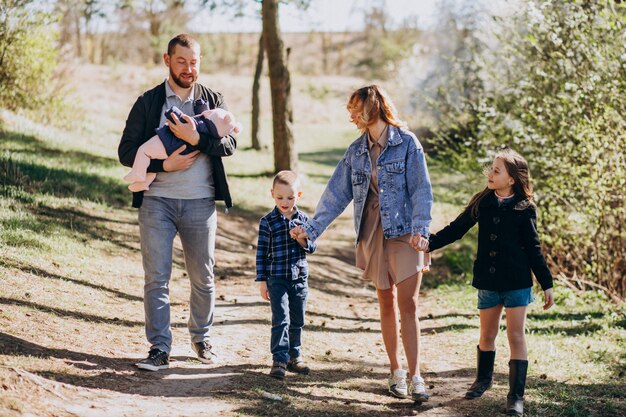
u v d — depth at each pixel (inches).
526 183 190.2
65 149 582.9
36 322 210.5
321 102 1718.8
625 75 318.0
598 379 215.8
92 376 178.2
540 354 242.4
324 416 172.4
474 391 199.0
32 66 638.5
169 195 197.9
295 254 212.7
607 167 330.0
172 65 198.5
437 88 459.2
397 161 189.2
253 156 896.9
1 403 147.3
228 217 557.9
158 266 196.7
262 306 308.3
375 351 257.8
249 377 200.7
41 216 360.5
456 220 199.0
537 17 333.1
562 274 350.0
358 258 199.6
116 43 2384.4
